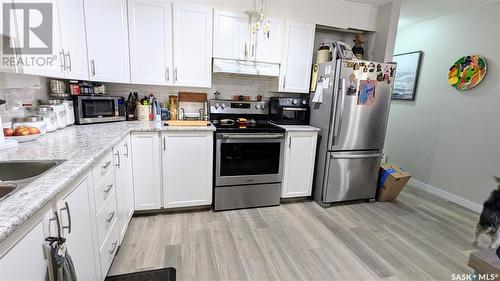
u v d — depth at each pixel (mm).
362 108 2654
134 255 1812
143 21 2258
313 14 2875
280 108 2871
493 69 2662
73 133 1824
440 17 3207
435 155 3279
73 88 2145
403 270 1780
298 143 2703
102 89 2404
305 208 2725
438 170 3244
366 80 2604
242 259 1824
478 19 2791
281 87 2816
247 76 2977
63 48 1754
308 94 3219
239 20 2510
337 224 2391
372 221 2480
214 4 2576
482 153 2773
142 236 2051
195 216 2418
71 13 1843
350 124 2654
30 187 861
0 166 1119
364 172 2836
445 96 3150
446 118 3145
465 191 2936
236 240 2055
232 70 2541
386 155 4043
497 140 2639
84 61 2037
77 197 1089
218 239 2055
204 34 2436
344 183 2779
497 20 2617
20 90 1729
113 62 2213
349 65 2520
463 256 1963
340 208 2758
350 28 3061
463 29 2945
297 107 2934
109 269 1646
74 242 1058
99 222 1372
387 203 2941
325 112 2711
